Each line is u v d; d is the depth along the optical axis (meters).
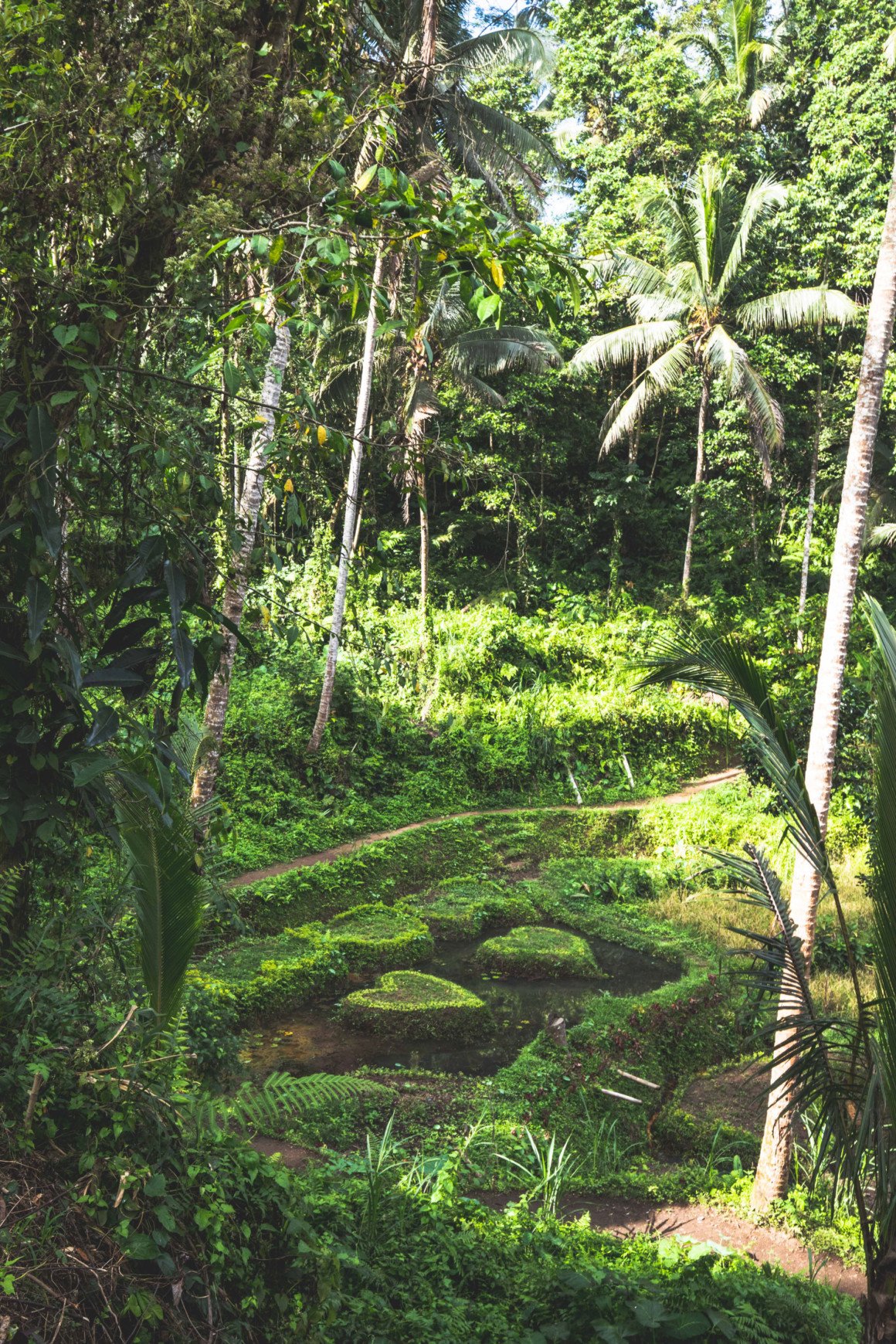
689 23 34.50
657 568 35.31
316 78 4.20
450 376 26.45
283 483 4.01
